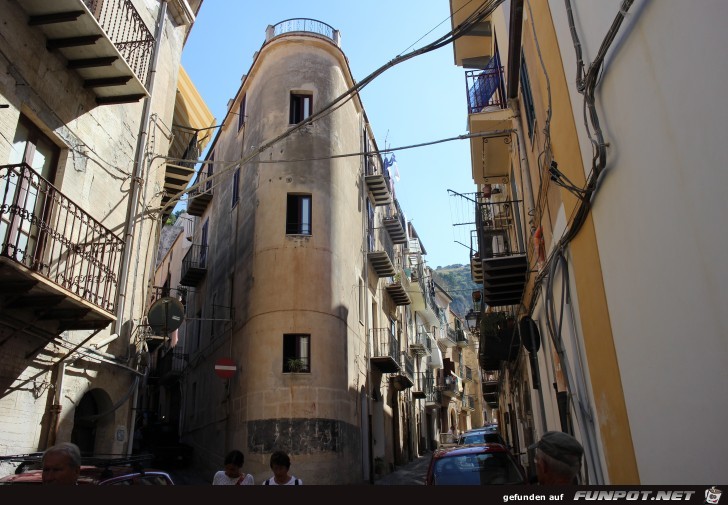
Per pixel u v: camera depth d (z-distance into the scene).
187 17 15.12
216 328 22.36
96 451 10.27
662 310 4.18
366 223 25.02
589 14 5.34
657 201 4.11
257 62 23.25
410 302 32.47
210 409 21.33
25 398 8.44
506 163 15.58
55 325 9.20
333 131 21.62
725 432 3.32
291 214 19.73
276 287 18.44
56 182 9.55
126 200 11.57
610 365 5.53
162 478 6.32
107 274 9.26
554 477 3.26
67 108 9.84
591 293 6.02
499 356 16.70
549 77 7.28
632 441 5.03
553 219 7.96
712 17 3.16
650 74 4.06
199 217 30.06
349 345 19.98
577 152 6.07
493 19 14.89
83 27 9.20
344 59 23.38
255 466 16.47
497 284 12.88
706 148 3.32
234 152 24.67
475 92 14.12
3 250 7.07
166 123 13.92
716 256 3.29
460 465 8.66
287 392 17.16
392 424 27.31
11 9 8.62
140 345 11.79
